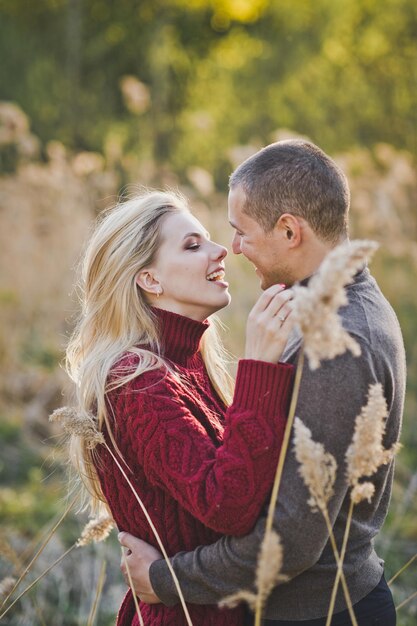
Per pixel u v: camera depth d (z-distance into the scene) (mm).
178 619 2051
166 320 2225
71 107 13695
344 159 7352
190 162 12070
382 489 2047
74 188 7332
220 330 5855
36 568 4125
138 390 2047
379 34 11039
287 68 12406
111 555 4219
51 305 6953
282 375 1896
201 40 15141
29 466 5559
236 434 1879
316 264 2033
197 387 2238
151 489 2076
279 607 1988
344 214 2053
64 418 2070
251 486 1857
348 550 2010
